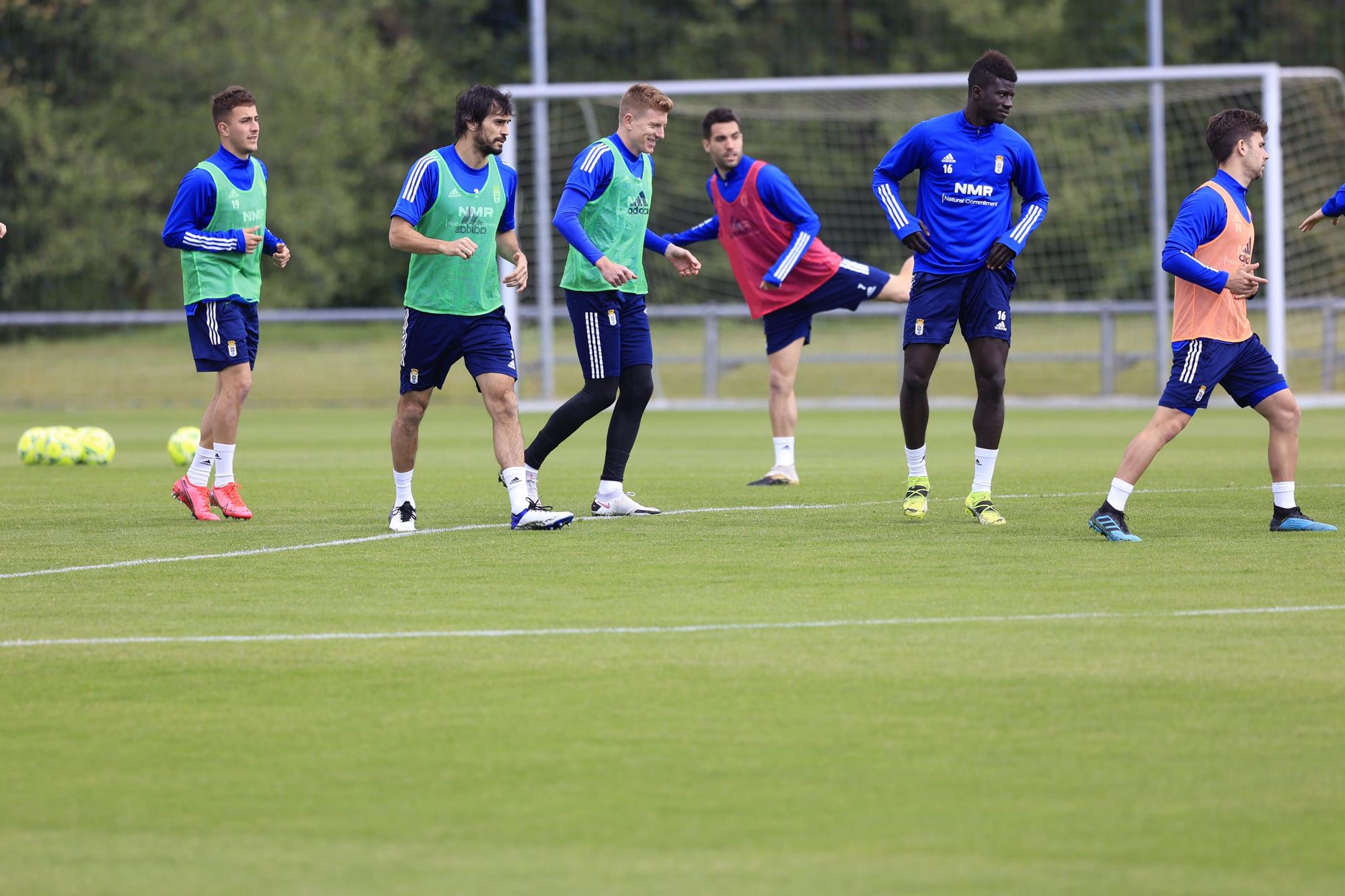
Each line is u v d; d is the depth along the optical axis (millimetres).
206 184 28453
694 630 18109
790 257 33531
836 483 35656
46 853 11383
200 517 29141
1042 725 14172
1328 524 26266
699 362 80438
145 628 18562
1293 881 10672
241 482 37062
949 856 11133
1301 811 11961
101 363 99938
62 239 118500
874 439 51625
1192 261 24484
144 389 88875
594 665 16500
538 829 11742
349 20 128250
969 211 27156
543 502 31875
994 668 16156
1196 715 14461
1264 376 25578
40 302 123562
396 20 138000
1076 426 58000
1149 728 14062
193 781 12914
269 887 10734
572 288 28531
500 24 140250
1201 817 11852
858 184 111062
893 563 22859
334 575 22250
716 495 32812
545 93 71500
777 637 17719
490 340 26766
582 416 28828
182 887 10750
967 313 27500
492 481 37219
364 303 138500
